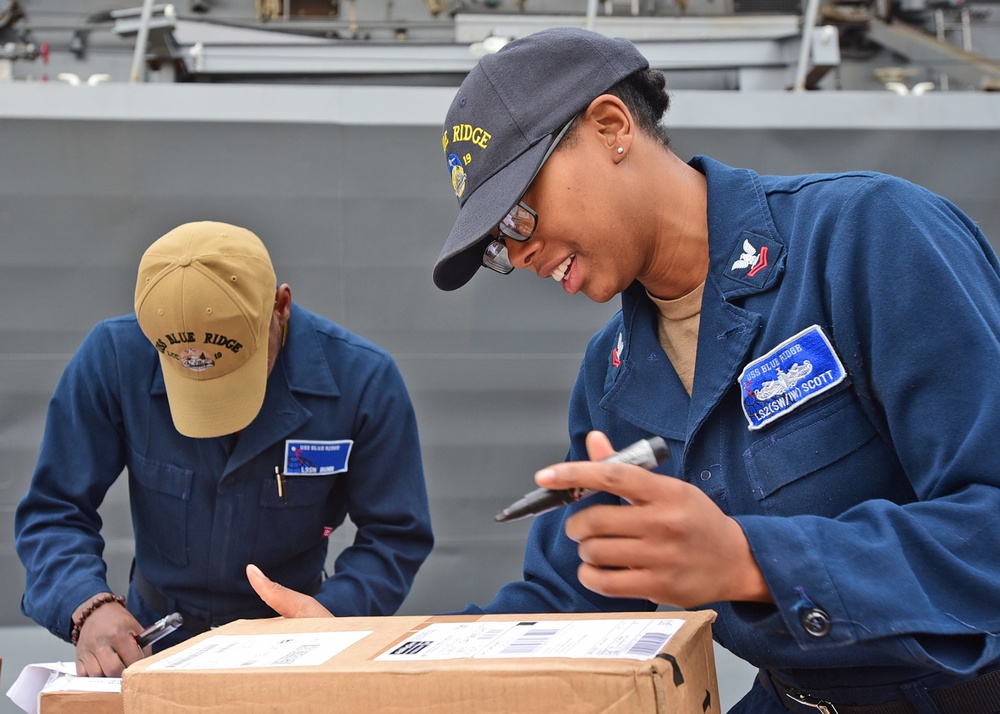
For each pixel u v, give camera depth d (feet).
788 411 2.60
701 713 2.06
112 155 7.64
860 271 2.48
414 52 8.77
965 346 2.22
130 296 7.66
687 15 8.93
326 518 5.11
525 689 1.89
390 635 2.39
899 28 9.18
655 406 2.98
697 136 8.14
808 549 1.95
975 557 2.01
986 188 8.27
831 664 2.62
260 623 2.75
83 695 2.55
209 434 4.36
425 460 7.79
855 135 8.22
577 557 3.33
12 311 7.52
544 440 7.88
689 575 1.87
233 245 4.44
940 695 2.56
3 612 7.39
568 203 2.70
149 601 4.88
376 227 7.82
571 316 7.92
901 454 2.34
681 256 2.93
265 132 7.76
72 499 4.75
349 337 5.12
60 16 8.64
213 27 8.66
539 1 9.00
